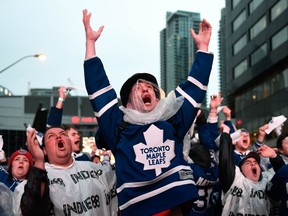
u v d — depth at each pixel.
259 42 45.12
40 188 3.45
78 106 40.34
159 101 3.37
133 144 3.24
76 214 3.72
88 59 3.50
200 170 5.11
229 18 54.44
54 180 3.74
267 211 5.19
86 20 3.65
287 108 40.09
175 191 3.12
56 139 3.89
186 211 3.29
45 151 3.95
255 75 46.06
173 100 3.31
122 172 3.24
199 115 5.21
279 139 6.06
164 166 3.17
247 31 48.25
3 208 3.57
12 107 47.69
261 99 46.25
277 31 41.06
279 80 42.00
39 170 3.48
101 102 3.44
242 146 6.66
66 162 3.91
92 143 9.16
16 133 35.31
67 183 3.77
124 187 3.21
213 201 5.51
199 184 5.12
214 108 5.29
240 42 50.59
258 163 5.31
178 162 3.22
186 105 3.36
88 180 3.90
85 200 3.80
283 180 4.82
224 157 4.92
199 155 5.15
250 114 49.03
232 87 53.03
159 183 3.15
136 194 3.16
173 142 3.25
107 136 3.42
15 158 5.22
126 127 3.33
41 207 3.46
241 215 5.07
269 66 42.62
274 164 5.26
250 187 5.11
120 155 3.29
